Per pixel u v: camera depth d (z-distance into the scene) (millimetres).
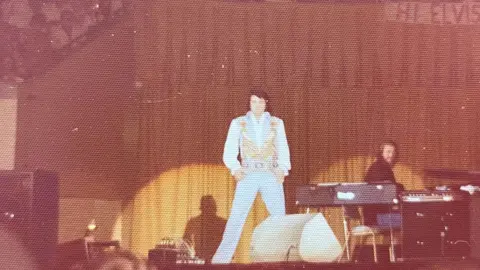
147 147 7609
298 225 5031
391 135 7871
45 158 6922
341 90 7848
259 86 7750
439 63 7984
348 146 7812
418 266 4777
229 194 7582
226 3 7781
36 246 4629
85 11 7324
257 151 6875
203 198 7578
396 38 7945
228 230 6832
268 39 7809
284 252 4988
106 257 4312
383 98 7902
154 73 7680
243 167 6855
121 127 7566
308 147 7742
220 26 7762
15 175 4578
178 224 7531
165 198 7562
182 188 7586
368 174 6559
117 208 7473
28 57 6922
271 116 6992
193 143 7648
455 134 7953
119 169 7520
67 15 7223
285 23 7832
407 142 7891
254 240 5066
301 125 7762
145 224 7512
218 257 6812
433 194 5055
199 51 7727
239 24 7785
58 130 7039
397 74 7930
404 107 7914
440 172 5520
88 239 6355
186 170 7609
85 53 7289
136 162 7590
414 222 5031
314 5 7863
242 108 7703
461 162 7938
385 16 7934
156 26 7691
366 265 4566
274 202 6855
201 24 7750
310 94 7809
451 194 5039
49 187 4812
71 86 7172
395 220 5637
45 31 7066
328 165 7758
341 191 5363
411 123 7914
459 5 8000
